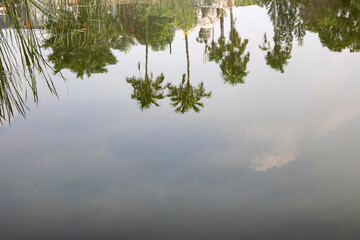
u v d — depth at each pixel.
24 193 8.13
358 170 8.29
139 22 26.31
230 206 7.36
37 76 15.25
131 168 8.95
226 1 31.78
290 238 6.44
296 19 25.84
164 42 22.28
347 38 19.83
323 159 8.86
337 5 27.06
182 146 9.93
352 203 7.21
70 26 9.57
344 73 14.83
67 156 9.59
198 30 25.50
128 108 12.52
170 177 8.51
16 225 7.13
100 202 7.73
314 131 10.27
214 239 6.52
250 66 16.55
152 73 16.23
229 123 11.00
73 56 18.39
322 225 6.71
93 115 12.01
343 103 12.06
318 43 19.31
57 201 7.80
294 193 7.61
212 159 9.21
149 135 10.59
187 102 12.70
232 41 21.50
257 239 6.50
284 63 16.61
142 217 7.20
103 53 19.16
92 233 6.87
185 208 7.43
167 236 6.71
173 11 29.47
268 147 9.60
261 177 8.32
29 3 6.87
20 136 10.62
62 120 11.65
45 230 6.94
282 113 11.53
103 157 9.52
